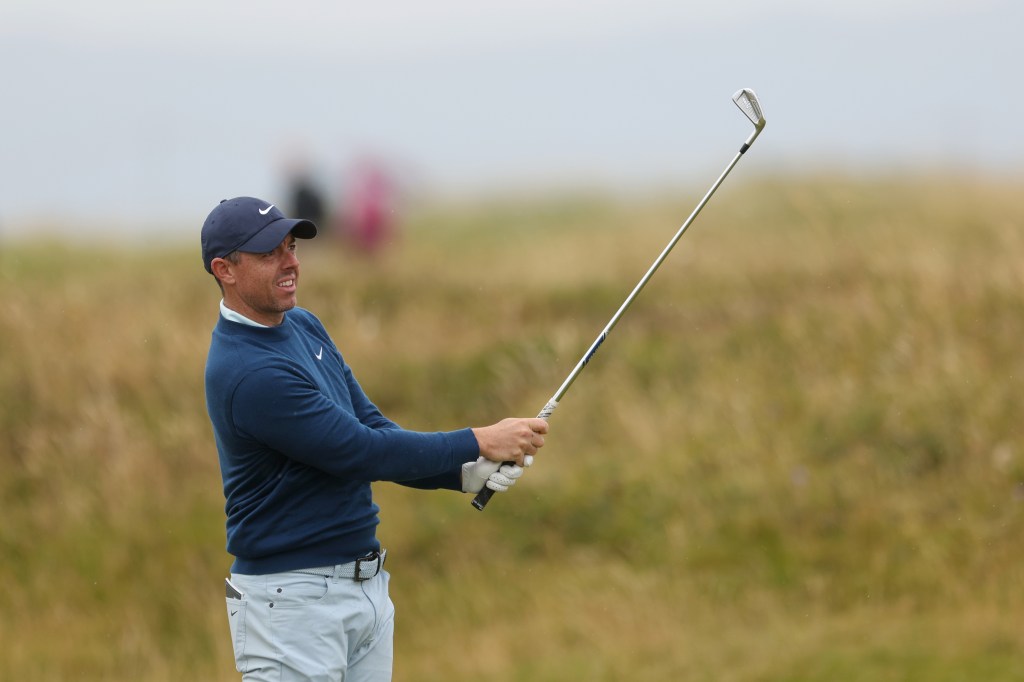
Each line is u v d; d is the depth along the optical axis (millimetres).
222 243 14375
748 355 36375
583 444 34250
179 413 35844
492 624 27891
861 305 36344
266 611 14477
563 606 27719
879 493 29328
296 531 14453
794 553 28203
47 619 29656
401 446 14523
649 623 26266
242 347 14438
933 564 26797
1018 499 27984
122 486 33312
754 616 26297
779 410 33125
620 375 36844
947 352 32375
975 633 23938
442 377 38812
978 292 35094
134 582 30781
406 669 26234
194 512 32750
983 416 30406
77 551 31531
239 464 14602
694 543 29234
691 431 33250
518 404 36906
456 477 15625
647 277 16812
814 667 23047
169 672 27703
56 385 36375
